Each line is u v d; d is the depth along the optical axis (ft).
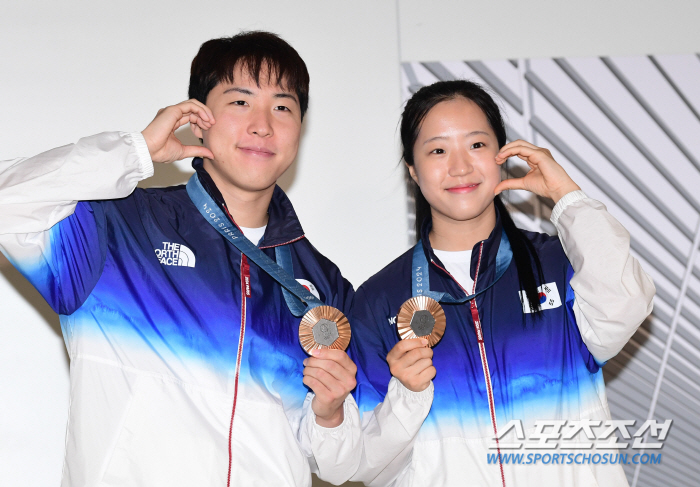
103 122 9.16
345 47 9.65
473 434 6.20
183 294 6.05
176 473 5.52
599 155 9.71
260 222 6.73
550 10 9.94
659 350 9.64
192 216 6.42
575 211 6.10
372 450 6.26
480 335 6.44
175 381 5.80
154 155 5.84
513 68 9.80
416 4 9.82
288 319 6.48
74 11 9.28
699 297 9.64
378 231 9.41
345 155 9.49
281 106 6.38
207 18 9.48
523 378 6.27
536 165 6.54
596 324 5.94
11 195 5.23
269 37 6.64
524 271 6.52
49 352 8.89
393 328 6.75
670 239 9.66
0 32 9.11
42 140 9.04
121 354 5.79
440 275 6.77
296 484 5.90
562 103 9.77
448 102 6.81
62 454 8.75
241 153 6.19
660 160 9.73
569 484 6.03
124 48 9.32
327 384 5.87
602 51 9.90
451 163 6.55
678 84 9.87
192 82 6.68
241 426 5.83
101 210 6.00
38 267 5.67
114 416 5.59
